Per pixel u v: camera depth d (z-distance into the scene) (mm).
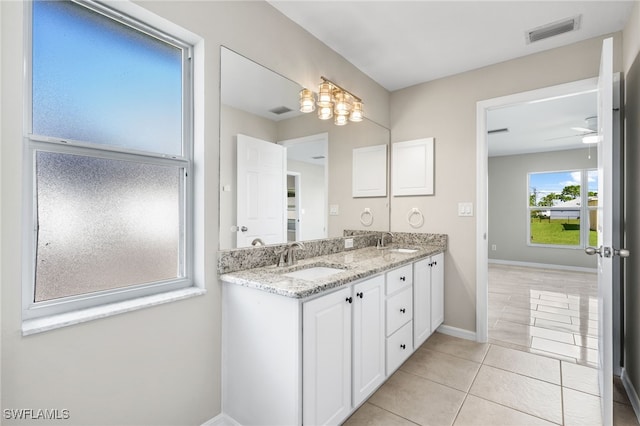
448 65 2711
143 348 1341
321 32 2230
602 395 1692
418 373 2182
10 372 1017
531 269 6305
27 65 1134
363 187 2879
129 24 1416
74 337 1147
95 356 1198
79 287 1260
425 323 2533
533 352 2512
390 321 2018
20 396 1036
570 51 2359
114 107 1371
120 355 1269
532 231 6688
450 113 2895
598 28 2158
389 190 3229
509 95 2607
